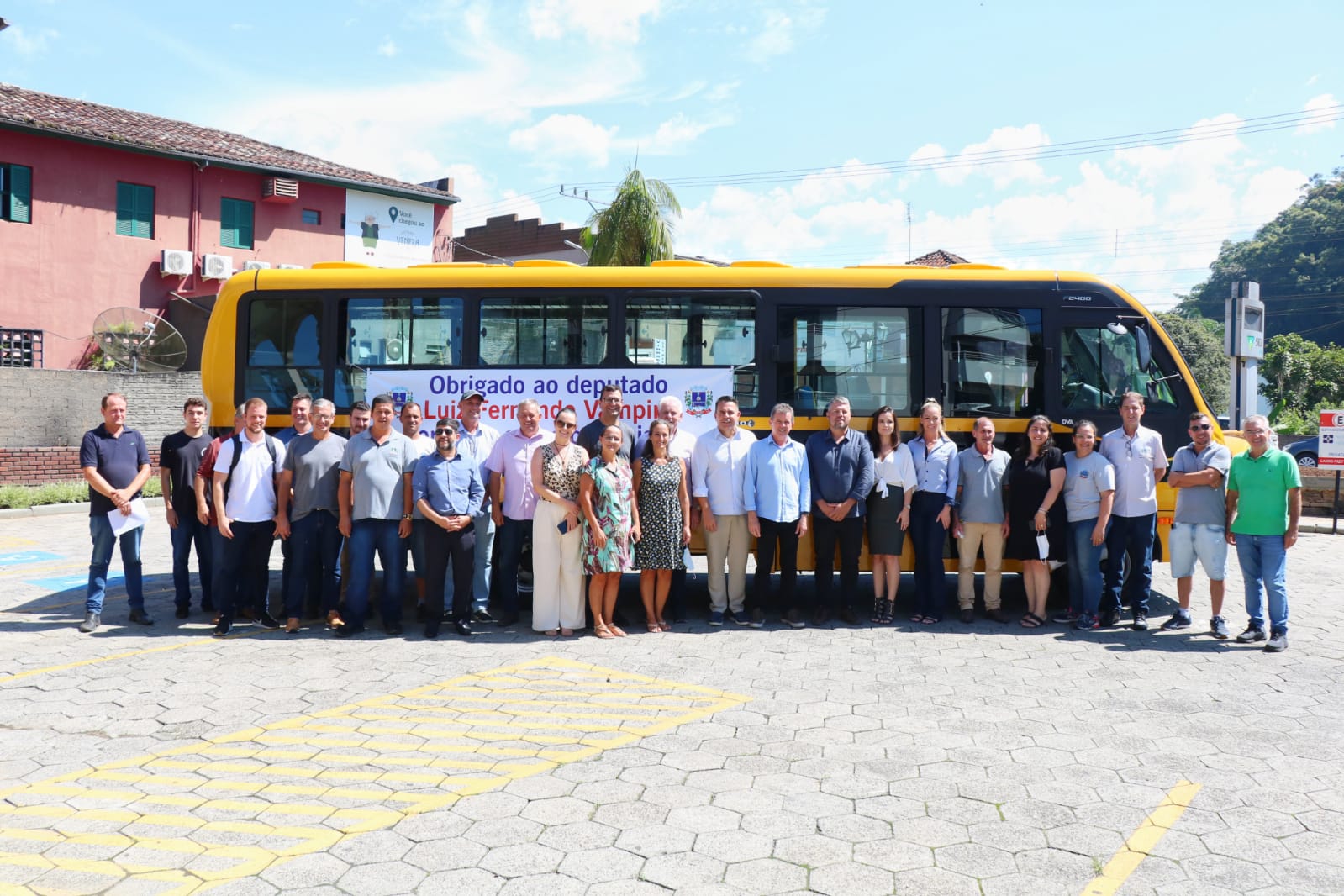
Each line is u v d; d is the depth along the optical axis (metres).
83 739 5.48
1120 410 9.23
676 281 9.41
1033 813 4.50
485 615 8.84
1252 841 4.22
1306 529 16.78
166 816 4.42
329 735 5.59
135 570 8.53
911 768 5.06
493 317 9.41
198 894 3.70
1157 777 4.95
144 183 24.00
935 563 8.88
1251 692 6.55
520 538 8.63
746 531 8.82
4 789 4.74
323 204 27.50
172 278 24.44
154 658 7.36
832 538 8.80
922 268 9.62
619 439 8.21
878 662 7.37
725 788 4.78
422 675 6.93
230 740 5.48
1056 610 9.59
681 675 6.97
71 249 22.77
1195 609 9.69
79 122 23.11
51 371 18.91
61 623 8.61
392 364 9.41
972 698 6.36
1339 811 4.54
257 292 9.47
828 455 8.71
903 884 3.81
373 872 3.88
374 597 10.16
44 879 3.81
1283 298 80.88
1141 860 4.03
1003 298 9.44
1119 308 9.48
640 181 19.33
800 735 5.59
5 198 21.89
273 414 9.40
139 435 8.52
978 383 9.39
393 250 29.09
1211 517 8.27
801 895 3.72
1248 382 16.97
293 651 7.66
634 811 4.49
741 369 9.35
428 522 8.21
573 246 36.44
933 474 8.85
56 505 16.80
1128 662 7.38
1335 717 5.98
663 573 8.53
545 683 6.73
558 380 9.35
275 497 8.36
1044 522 8.57
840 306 9.39
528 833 4.25
